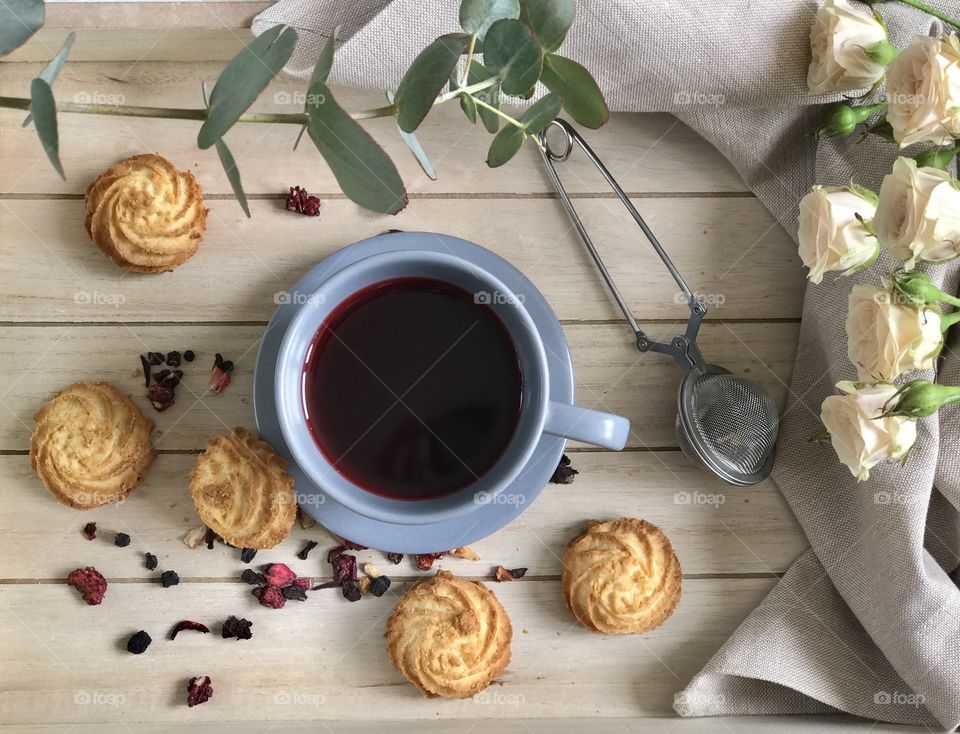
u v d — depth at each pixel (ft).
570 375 1.54
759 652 1.61
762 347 1.66
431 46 1.11
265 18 1.57
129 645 1.59
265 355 1.55
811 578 1.64
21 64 1.61
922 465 1.57
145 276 1.62
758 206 1.66
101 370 1.61
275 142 1.63
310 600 1.62
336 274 1.41
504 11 1.22
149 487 1.61
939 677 1.58
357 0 1.57
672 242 1.66
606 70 1.58
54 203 1.61
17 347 1.61
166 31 1.58
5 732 1.55
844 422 1.40
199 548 1.61
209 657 1.61
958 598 1.58
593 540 1.62
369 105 1.65
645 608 1.61
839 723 1.61
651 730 1.58
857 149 1.62
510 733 1.60
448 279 1.45
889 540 1.59
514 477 1.42
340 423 1.47
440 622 1.60
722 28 1.54
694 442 1.58
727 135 1.61
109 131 1.62
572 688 1.63
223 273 1.62
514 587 1.64
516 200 1.64
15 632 1.60
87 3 1.56
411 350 1.48
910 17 1.59
